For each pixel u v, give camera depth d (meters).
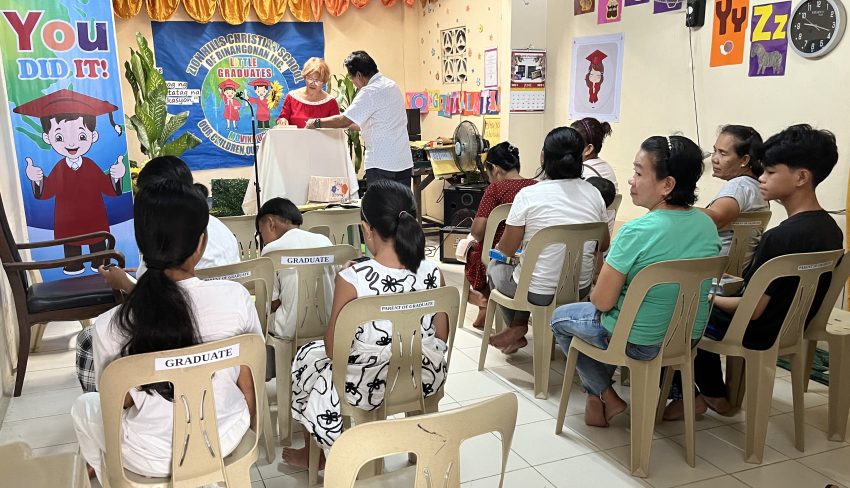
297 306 2.43
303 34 6.84
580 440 2.57
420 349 1.98
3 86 4.05
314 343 2.20
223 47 6.59
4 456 1.57
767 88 3.70
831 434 2.55
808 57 3.43
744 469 2.35
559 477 2.31
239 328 1.58
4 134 4.08
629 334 2.24
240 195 6.23
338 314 1.92
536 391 2.96
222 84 6.65
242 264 2.17
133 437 1.51
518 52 5.57
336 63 7.05
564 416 2.62
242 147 6.85
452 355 3.47
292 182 4.24
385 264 1.97
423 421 1.19
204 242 1.55
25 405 2.93
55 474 1.50
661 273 2.13
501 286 3.10
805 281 2.29
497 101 5.79
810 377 3.12
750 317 2.32
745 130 2.88
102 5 4.17
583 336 2.44
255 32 6.67
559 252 2.83
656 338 2.23
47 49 4.09
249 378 1.71
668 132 4.45
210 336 1.54
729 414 2.78
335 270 2.45
